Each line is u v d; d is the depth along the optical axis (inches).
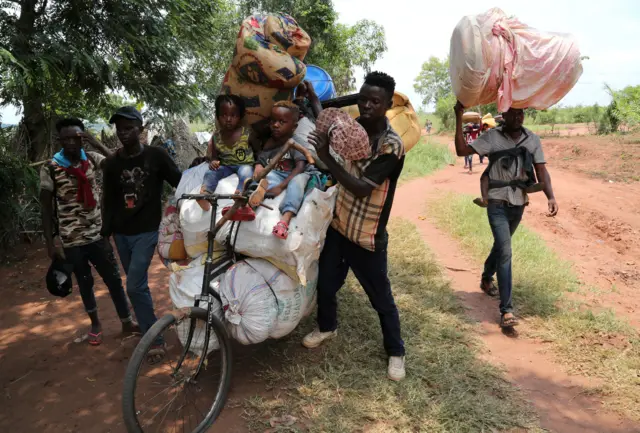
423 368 137.6
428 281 207.5
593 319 174.9
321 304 143.6
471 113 191.8
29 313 178.7
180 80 359.3
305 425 113.8
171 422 115.4
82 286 148.6
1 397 126.8
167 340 155.0
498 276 169.3
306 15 735.7
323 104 149.6
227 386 119.6
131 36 303.1
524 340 161.9
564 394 132.0
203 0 356.5
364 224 123.3
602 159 641.6
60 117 315.9
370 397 124.6
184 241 123.2
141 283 137.4
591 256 274.5
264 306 117.2
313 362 139.7
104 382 133.6
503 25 143.9
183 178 130.8
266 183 110.8
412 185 500.4
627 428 118.6
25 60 256.2
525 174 172.4
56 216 144.2
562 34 147.2
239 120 127.5
